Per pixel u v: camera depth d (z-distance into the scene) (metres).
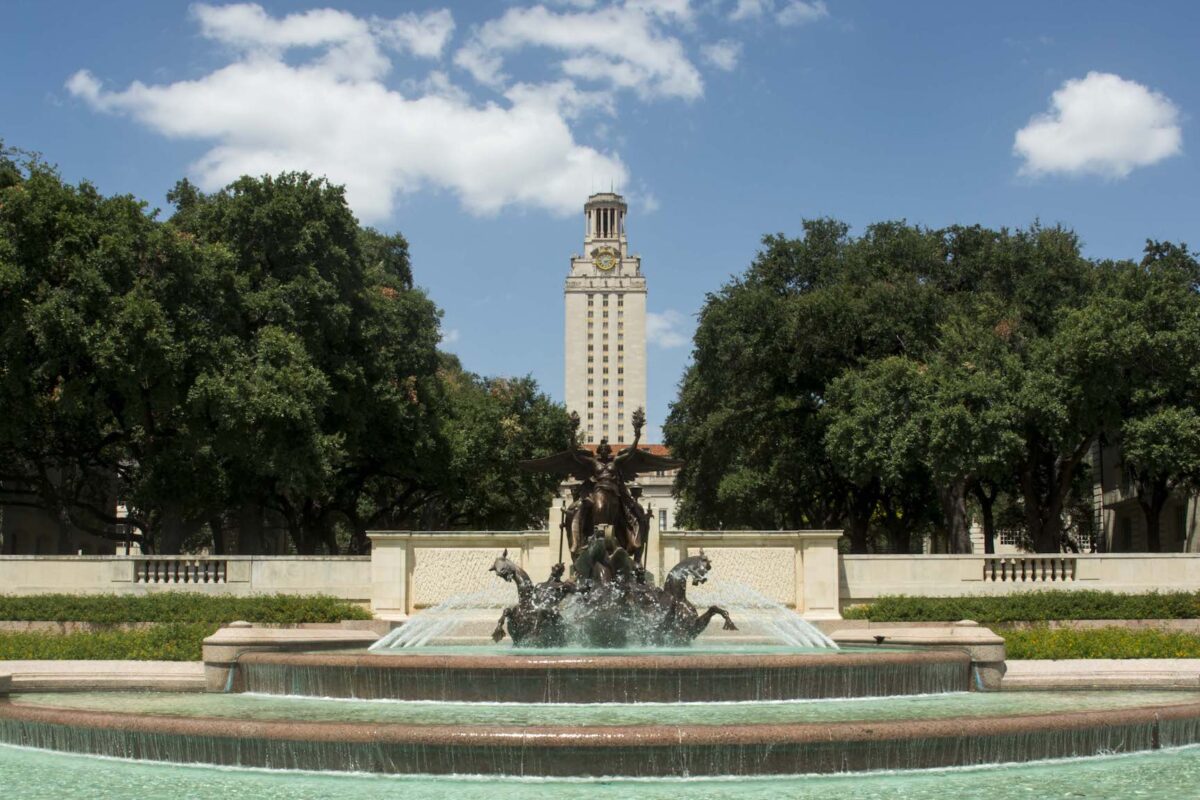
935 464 38.19
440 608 30.56
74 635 27.03
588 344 158.75
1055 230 46.41
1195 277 46.41
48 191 35.56
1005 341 40.44
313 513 51.94
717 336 49.12
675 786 12.89
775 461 50.69
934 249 48.00
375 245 62.62
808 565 30.92
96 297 35.25
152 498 39.16
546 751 13.21
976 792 12.65
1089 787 12.97
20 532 54.28
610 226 171.75
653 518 30.42
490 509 61.19
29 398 36.38
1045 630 27.94
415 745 13.45
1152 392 36.88
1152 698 18.88
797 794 12.48
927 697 18.78
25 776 13.70
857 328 45.56
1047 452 43.91
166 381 36.16
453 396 60.09
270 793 12.62
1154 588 31.28
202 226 42.38
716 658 17.78
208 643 20.12
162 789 12.90
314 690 18.77
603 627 23.09
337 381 42.78
